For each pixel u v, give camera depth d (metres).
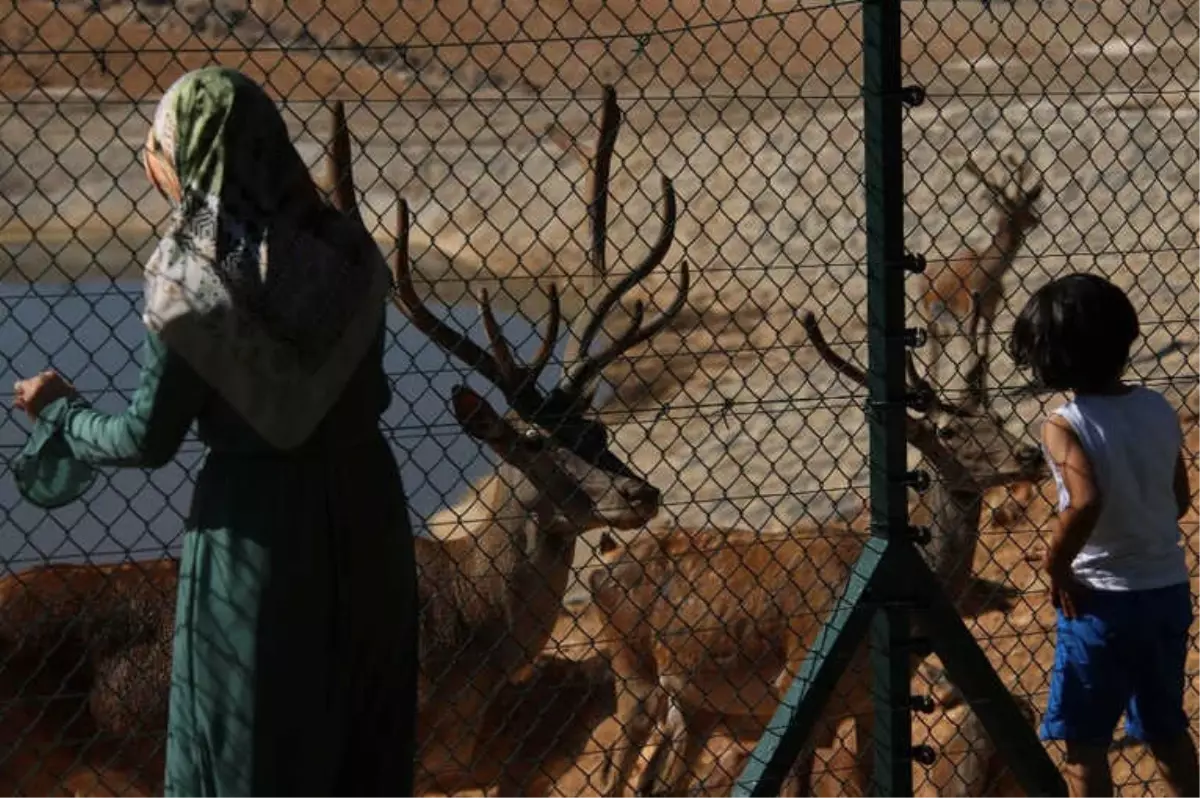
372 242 4.65
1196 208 22.17
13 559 5.12
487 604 8.15
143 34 26.86
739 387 18.19
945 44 28.03
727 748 9.74
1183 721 6.20
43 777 7.75
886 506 5.33
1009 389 6.54
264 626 4.40
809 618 8.94
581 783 9.38
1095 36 28.27
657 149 26.33
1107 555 6.04
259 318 4.32
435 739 8.09
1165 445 6.04
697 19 33.19
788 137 26.28
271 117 4.36
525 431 7.96
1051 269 19.75
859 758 8.25
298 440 4.39
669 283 22.53
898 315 5.28
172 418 4.32
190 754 4.51
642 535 9.47
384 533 4.64
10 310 5.11
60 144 22.64
